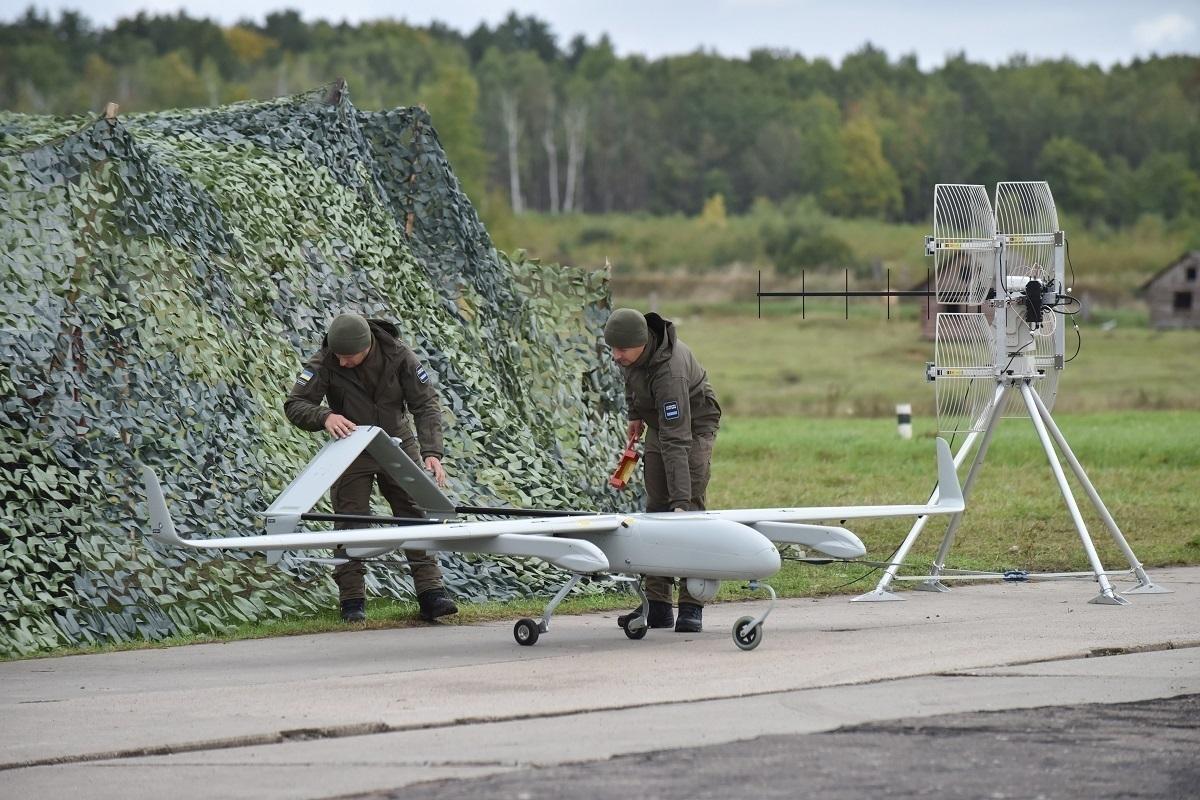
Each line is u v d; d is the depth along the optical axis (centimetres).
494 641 3362
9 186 3706
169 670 3002
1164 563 4772
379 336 3650
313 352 4356
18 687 2814
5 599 3272
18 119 4672
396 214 5000
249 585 3697
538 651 3184
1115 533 4044
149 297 3859
